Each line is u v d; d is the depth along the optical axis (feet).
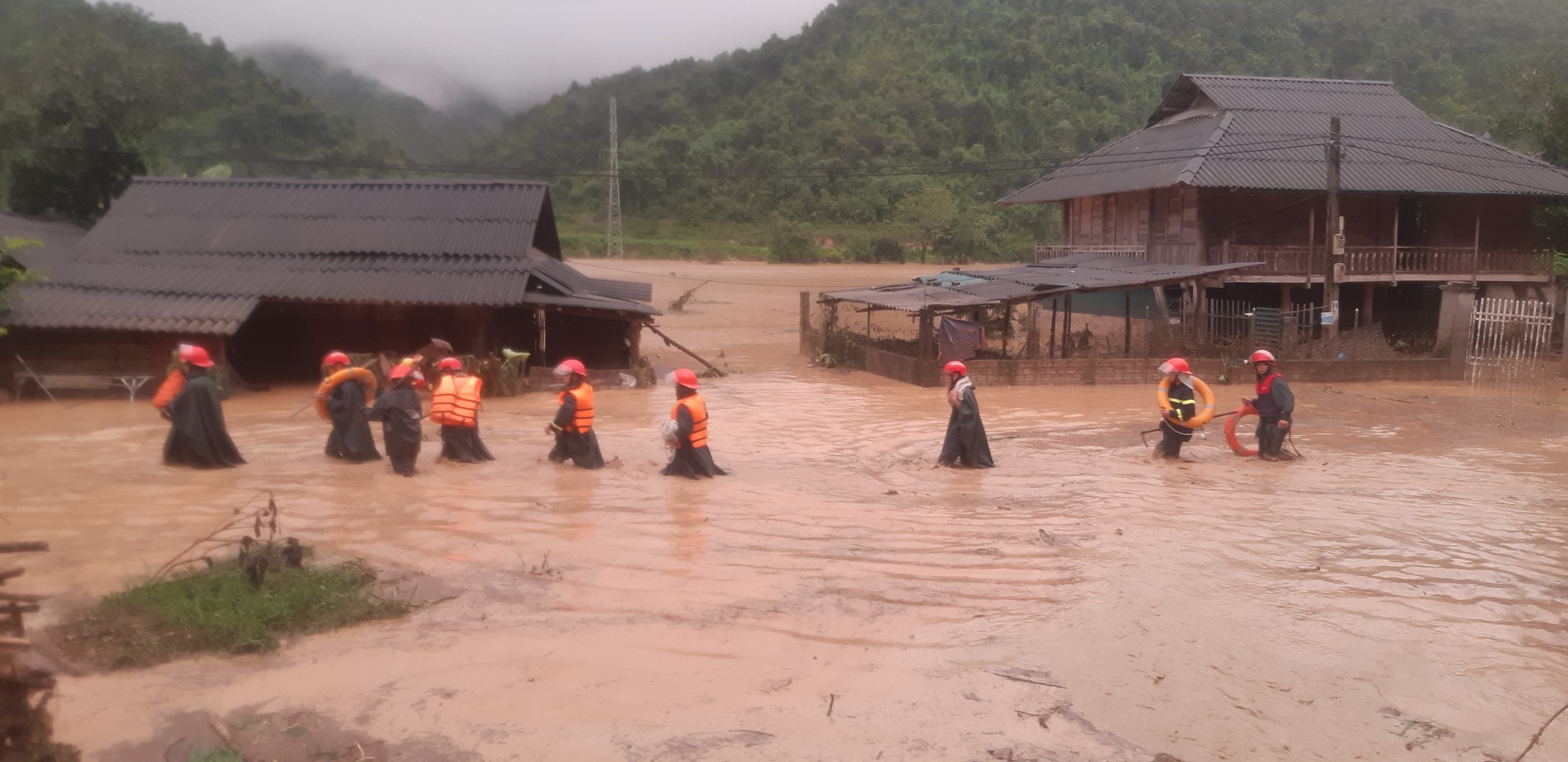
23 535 27.53
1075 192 102.53
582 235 282.97
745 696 17.72
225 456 37.63
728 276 217.36
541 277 68.33
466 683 18.02
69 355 59.77
